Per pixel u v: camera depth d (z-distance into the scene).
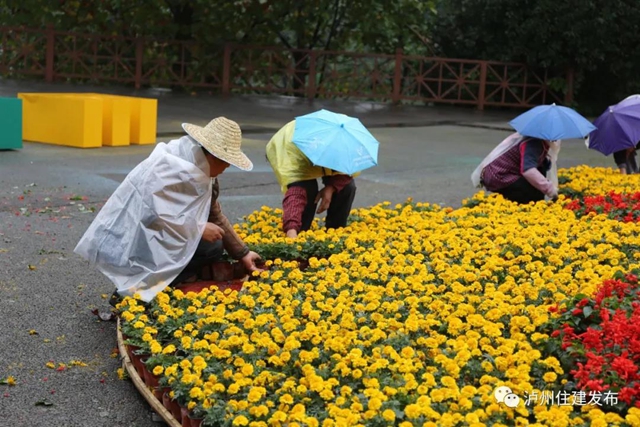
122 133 14.15
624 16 21.41
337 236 7.39
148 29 22.84
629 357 4.61
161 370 4.67
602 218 8.06
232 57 22.94
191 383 4.50
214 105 20.42
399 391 4.31
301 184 7.51
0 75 22.69
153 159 5.75
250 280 6.59
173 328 5.28
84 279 7.16
